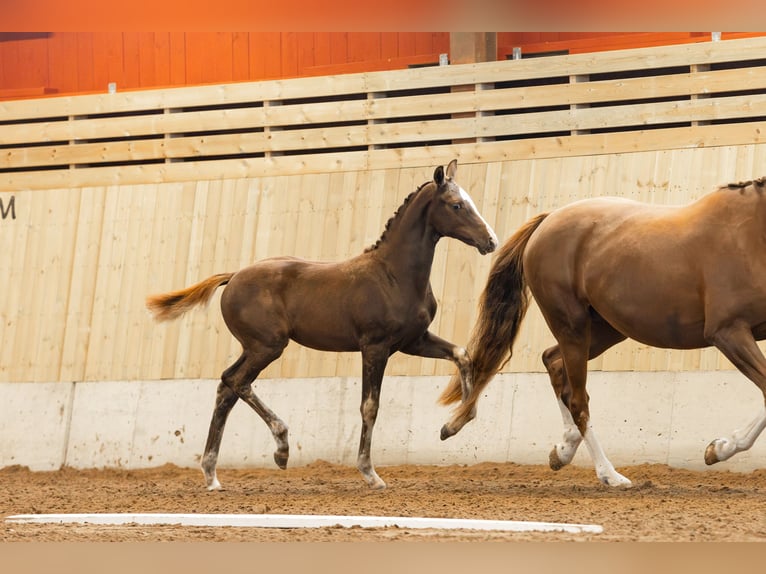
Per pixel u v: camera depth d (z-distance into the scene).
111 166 16.72
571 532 6.96
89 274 15.81
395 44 16.47
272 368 14.43
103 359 15.43
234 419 14.38
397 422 13.62
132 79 18.05
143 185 15.79
